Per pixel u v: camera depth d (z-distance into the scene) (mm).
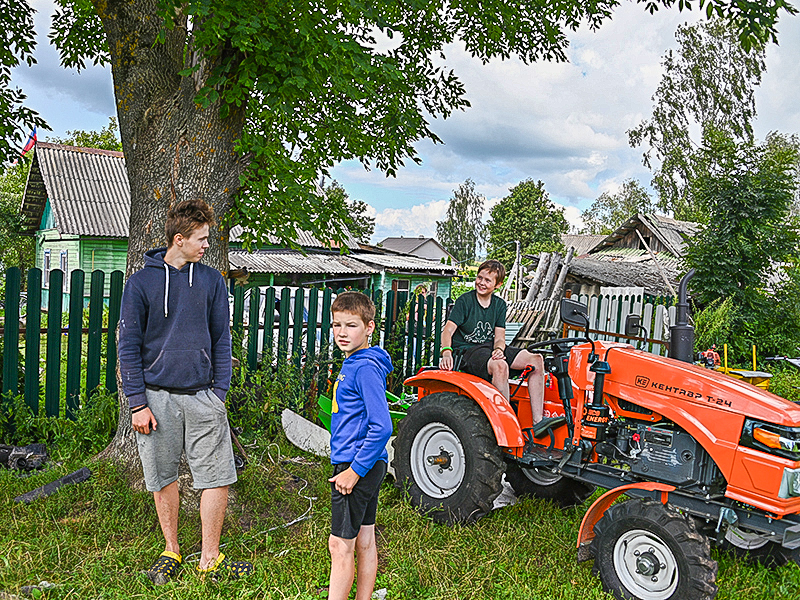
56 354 5133
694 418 3363
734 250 13008
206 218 3176
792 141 38188
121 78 4398
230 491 4145
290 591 3041
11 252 27328
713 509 3295
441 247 75812
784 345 12797
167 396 3133
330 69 4336
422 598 3154
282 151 5219
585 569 3568
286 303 6125
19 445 4906
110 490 3994
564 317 3854
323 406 5387
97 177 21109
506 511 4414
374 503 2836
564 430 4148
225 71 4250
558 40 7250
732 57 42500
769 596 3352
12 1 6035
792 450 3062
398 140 6445
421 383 4699
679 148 44281
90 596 2932
